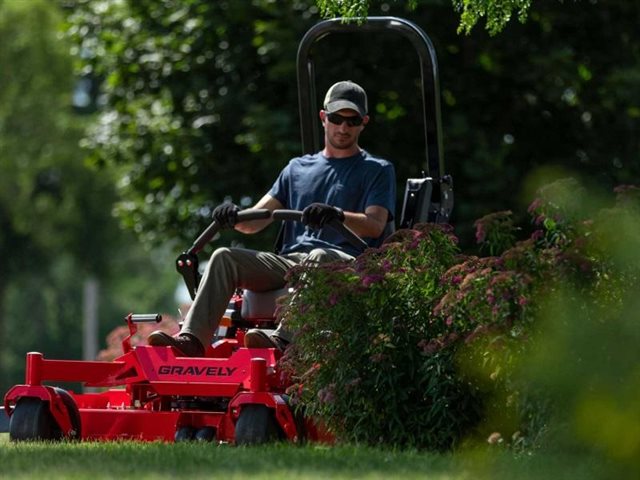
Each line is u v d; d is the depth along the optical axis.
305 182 30.75
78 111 164.75
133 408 29.03
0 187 165.25
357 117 30.56
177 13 69.62
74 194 164.88
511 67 63.88
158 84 71.25
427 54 32.59
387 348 25.55
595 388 13.78
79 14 73.94
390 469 20.22
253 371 25.64
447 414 24.95
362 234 29.61
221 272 28.34
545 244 22.84
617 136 67.00
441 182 32.50
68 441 26.53
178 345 27.92
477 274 23.41
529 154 65.88
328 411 25.64
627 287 19.08
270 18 66.94
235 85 68.31
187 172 68.75
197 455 21.78
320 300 25.89
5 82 158.75
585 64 66.56
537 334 15.83
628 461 13.45
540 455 17.88
